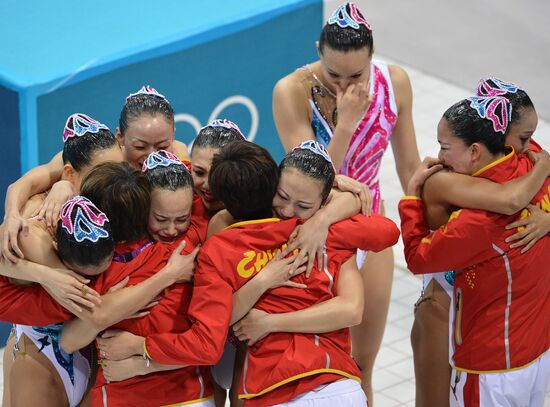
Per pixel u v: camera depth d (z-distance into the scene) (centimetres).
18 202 1077
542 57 2866
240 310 986
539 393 1136
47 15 1816
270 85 1884
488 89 1127
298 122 1295
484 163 1057
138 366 991
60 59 1628
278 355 991
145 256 995
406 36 2983
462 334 1108
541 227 1055
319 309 992
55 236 1001
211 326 959
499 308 1078
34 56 1636
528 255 1061
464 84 2712
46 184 1148
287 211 1004
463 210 1051
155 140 1107
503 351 1081
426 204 1098
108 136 1092
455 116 1052
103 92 1644
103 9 1850
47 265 986
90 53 1652
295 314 988
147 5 1877
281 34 1858
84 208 943
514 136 1100
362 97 1206
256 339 997
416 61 2839
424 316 1243
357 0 3206
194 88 1766
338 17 1177
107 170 979
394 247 1998
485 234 1035
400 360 1622
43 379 1087
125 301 970
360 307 1009
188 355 959
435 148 2370
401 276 1889
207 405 1035
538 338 1100
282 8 1838
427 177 1095
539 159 1066
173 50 1709
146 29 1752
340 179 1102
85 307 966
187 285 1019
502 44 2942
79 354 1102
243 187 973
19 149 1575
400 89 1316
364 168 1319
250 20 1797
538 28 3048
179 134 1773
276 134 1942
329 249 1022
